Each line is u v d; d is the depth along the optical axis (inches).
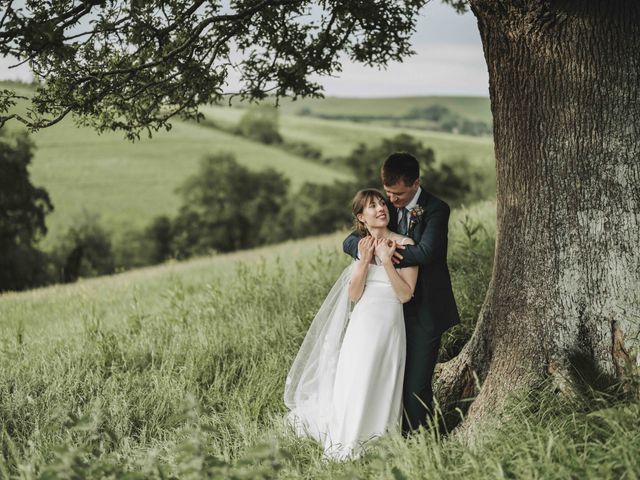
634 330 155.8
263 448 125.9
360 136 4456.2
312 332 197.8
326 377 190.7
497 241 179.6
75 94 215.8
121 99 232.5
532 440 133.0
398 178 168.6
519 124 167.5
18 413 194.5
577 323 162.9
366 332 175.0
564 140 161.2
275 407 204.2
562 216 163.0
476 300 243.6
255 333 258.8
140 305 375.6
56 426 160.9
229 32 235.5
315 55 265.4
